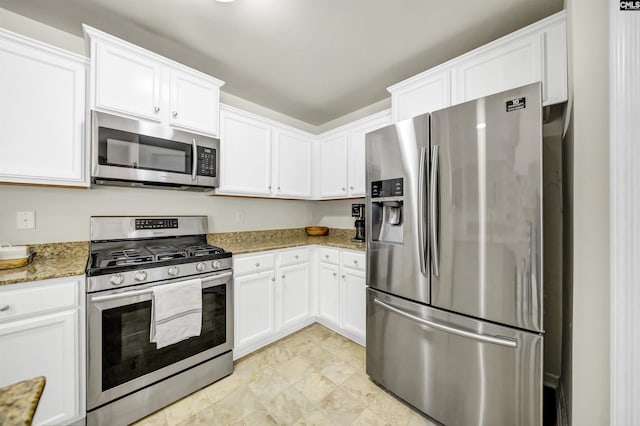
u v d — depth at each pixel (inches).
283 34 68.8
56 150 58.0
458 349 54.4
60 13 62.7
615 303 39.8
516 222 47.0
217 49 75.4
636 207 38.7
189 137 75.9
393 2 57.9
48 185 58.9
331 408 62.4
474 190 51.7
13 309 46.3
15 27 63.7
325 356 84.0
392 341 66.1
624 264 39.2
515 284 47.3
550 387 64.9
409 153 62.0
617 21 39.8
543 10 60.0
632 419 38.6
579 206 45.1
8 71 52.7
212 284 71.4
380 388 69.6
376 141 70.0
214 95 82.3
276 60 80.8
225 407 62.6
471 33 68.2
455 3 58.1
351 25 65.3
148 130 68.3
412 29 66.7
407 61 81.0
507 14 61.4
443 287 56.4
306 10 60.2
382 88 99.0
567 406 52.1
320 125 138.3
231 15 62.1
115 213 77.2
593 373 43.7
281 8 59.7
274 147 103.0
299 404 63.7
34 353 48.6
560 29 54.0
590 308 44.0
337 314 96.6
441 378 56.9
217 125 83.0
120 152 64.0
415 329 61.2
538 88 44.4
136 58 66.9
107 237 74.2
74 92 60.1
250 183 94.8
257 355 84.4
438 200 57.0
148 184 75.0
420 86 76.2
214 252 74.4
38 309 48.6
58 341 50.8
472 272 52.2
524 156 46.0
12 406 18.1
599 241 43.6
